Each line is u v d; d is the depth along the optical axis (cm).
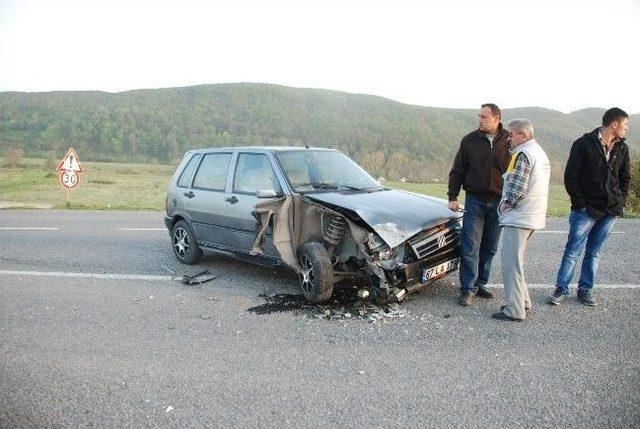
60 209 1620
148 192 2497
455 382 378
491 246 565
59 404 354
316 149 692
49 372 404
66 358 430
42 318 534
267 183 630
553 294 562
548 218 1284
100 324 512
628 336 460
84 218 1348
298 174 627
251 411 341
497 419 327
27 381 389
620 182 534
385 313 525
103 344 460
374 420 328
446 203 601
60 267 766
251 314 533
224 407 347
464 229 543
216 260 791
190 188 750
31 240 1002
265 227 578
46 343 464
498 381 378
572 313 524
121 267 757
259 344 454
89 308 564
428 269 527
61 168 1723
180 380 387
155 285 654
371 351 436
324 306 552
